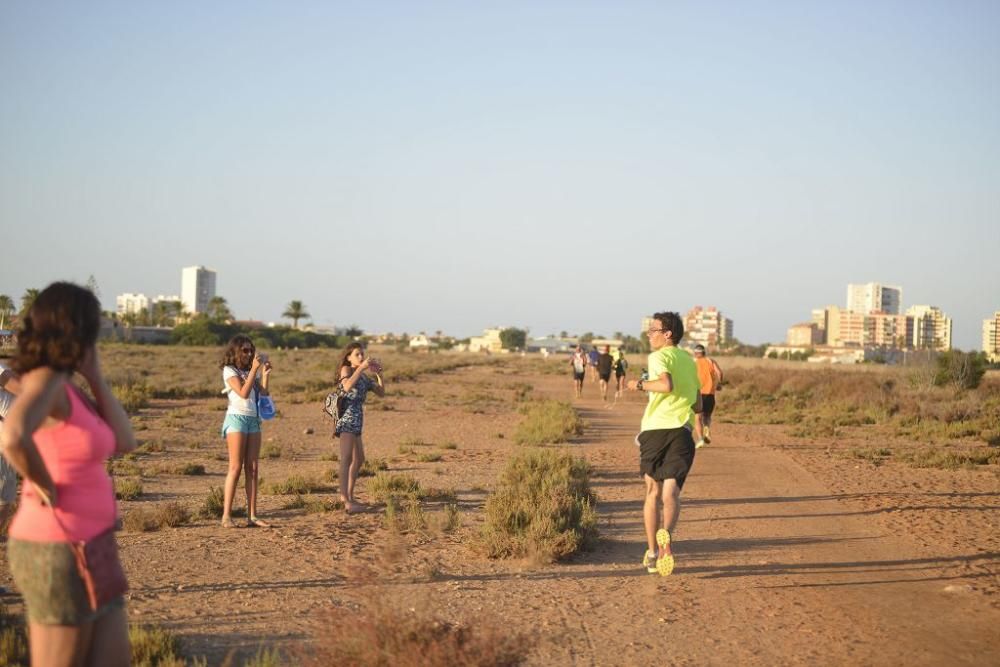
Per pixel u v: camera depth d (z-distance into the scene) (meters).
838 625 6.46
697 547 9.17
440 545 8.95
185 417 24.50
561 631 6.15
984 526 10.38
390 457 16.91
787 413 28.34
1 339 10.08
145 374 46.78
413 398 34.62
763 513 11.19
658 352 7.71
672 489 7.65
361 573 5.52
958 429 22.61
